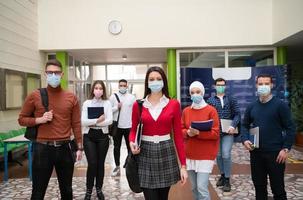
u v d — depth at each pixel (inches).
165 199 102.0
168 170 97.7
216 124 123.9
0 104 247.1
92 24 328.8
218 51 347.9
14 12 275.1
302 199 158.6
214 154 122.5
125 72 498.6
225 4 329.1
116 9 328.8
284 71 323.9
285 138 111.4
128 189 181.0
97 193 159.3
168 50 342.6
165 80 103.1
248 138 122.6
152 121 98.1
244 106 329.7
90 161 156.8
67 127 115.0
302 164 238.2
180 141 101.9
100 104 163.0
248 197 162.9
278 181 113.0
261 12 328.8
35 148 110.6
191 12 329.1
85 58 424.8
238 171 218.5
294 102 343.3
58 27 328.8
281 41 309.3
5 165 207.5
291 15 276.1
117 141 214.5
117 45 329.7
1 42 250.7
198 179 121.0
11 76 265.1
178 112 102.4
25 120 110.2
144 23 329.7
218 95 174.9
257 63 352.2
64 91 116.3
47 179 112.4
